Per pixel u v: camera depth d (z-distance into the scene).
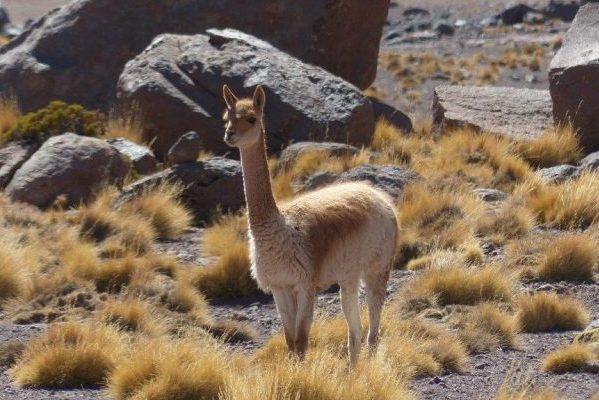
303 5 74.94
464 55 124.19
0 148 56.50
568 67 62.25
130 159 54.75
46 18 75.69
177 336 31.77
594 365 27.72
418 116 89.19
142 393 24.25
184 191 50.12
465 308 33.88
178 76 62.12
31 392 25.88
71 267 38.47
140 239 44.19
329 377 23.59
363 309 33.12
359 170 49.50
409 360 28.03
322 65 76.00
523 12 140.00
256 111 24.73
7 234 42.09
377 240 26.47
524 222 45.41
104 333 29.03
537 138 61.50
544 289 37.06
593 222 45.44
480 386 26.94
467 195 48.53
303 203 25.38
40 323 33.56
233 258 38.72
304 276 24.66
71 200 50.41
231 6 74.06
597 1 68.94
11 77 71.25
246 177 24.70
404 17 146.00
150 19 73.38
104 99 70.81
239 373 25.56
